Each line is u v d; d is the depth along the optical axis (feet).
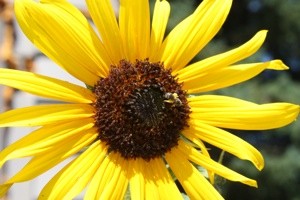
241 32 6.91
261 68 1.27
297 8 6.78
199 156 1.27
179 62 1.30
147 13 1.28
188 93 1.30
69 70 1.25
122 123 1.27
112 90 1.27
